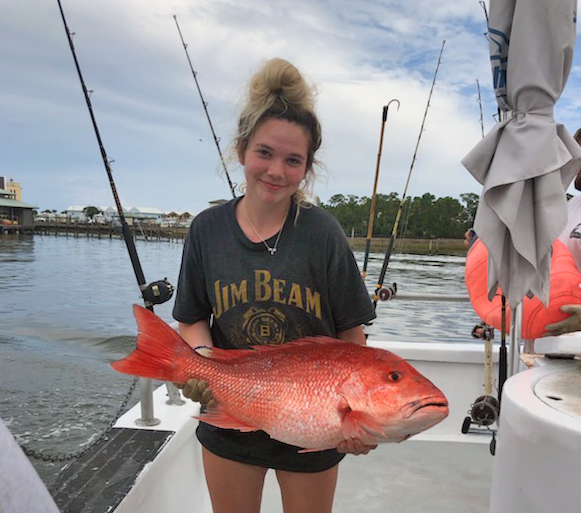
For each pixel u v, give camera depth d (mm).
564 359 1650
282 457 1597
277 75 1472
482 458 3018
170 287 2078
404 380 1252
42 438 7766
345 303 1638
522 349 3021
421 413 1213
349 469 2902
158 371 1455
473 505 2551
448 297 3168
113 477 1770
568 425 1104
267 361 1430
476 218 1910
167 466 2037
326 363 1357
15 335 16219
